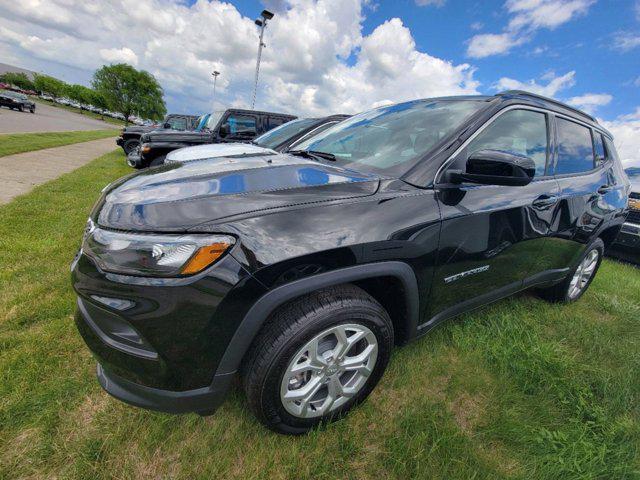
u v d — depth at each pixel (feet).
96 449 4.97
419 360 7.25
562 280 9.95
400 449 5.24
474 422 5.96
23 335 7.11
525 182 5.47
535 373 7.11
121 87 201.05
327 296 4.98
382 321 5.48
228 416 5.61
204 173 6.09
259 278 4.33
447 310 6.70
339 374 5.40
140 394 4.57
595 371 7.35
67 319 7.69
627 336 9.25
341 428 5.58
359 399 5.81
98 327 4.58
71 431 5.23
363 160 6.99
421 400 6.23
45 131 54.24
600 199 9.59
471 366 7.25
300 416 5.20
